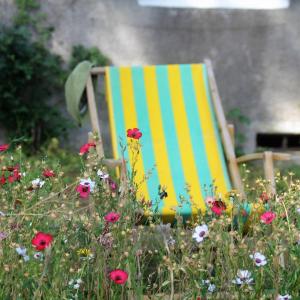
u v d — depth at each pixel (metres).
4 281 3.11
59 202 3.41
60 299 3.06
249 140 9.16
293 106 9.15
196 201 4.82
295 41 9.12
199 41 9.10
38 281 3.07
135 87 5.43
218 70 9.12
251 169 8.46
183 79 5.54
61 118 9.05
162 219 4.41
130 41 9.03
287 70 9.15
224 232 3.24
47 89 9.06
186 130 5.32
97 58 8.98
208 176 5.07
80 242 3.39
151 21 9.03
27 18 9.01
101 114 9.02
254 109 9.16
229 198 3.68
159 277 3.36
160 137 5.25
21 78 8.94
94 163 3.78
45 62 8.94
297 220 3.54
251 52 9.13
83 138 9.10
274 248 3.31
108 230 3.26
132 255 3.19
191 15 9.08
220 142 5.27
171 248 3.32
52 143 8.89
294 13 9.12
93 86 5.36
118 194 3.65
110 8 9.02
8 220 3.22
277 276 3.23
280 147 9.41
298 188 3.65
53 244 3.15
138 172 5.02
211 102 5.47
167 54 9.08
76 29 9.03
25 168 4.00
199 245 3.19
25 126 9.00
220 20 9.10
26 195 3.57
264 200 3.62
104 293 3.26
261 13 9.10
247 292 3.20
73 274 3.25
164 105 5.41
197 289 3.17
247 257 3.29
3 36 8.84
